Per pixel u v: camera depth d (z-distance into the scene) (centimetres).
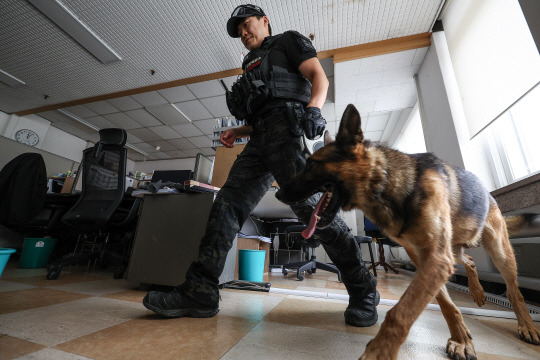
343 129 88
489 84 213
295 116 102
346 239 102
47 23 304
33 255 237
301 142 111
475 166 244
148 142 643
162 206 170
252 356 67
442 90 284
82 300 125
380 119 477
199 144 649
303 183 92
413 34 301
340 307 133
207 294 103
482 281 220
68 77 401
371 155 84
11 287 149
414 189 73
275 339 81
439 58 287
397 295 184
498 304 159
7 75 396
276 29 293
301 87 112
